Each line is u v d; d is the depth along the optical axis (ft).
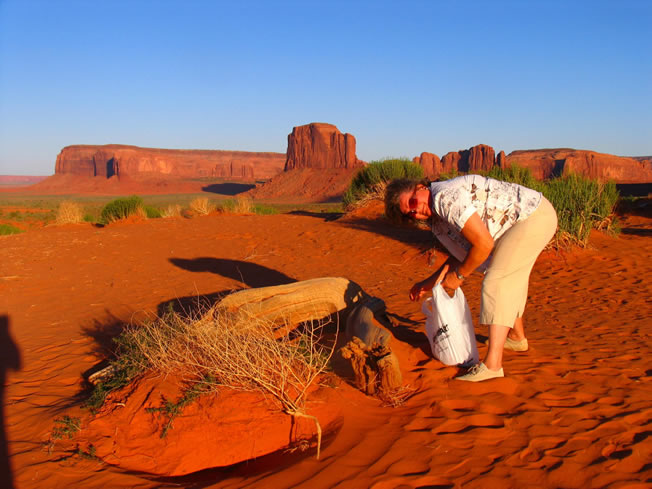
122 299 23.88
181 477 9.45
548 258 29.91
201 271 30.40
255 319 13.46
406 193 11.43
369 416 10.37
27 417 11.70
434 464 8.32
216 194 655.76
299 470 8.56
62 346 17.12
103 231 47.67
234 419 10.27
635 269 27.12
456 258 12.10
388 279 27.35
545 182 42.01
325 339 14.49
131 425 10.60
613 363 12.76
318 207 288.30
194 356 11.93
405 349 13.26
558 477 7.73
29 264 33.83
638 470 7.81
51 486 8.84
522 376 11.78
